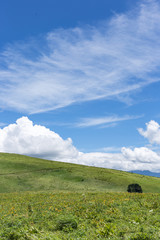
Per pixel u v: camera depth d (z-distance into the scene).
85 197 30.64
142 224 15.41
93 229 15.29
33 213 22.00
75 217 18.52
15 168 100.31
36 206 26.61
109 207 21.91
